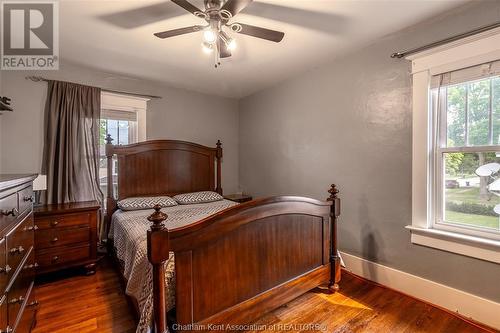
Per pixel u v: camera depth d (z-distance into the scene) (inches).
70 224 97.0
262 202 65.7
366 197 96.4
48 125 106.2
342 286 90.4
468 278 71.9
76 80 113.7
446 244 75.2
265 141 146.9
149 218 49.5
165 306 51.0
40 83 105.8
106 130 127.3
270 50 98.0
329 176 110.3
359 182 98.6
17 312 52.4
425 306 77.5
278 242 70.6
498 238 68.4
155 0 67.2
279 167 137.3
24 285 57.9
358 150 98.7
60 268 95.0
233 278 61.1
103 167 126.0
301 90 122.8
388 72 88.7
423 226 80.2
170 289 54.1
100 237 116.6
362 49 96.4
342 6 70.8
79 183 109.7
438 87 76.9
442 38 75.4
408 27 81.9
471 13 69.9
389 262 89.7
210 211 106.0
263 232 67.2
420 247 81.6
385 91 89.7
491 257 67.2
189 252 53.7
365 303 79.6
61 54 100.6
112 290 89.0
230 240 60.7
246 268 63.6
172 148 136.9
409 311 75.2
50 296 84.9
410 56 81.5
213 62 109.3
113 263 110.0
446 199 78.8
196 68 116.2
